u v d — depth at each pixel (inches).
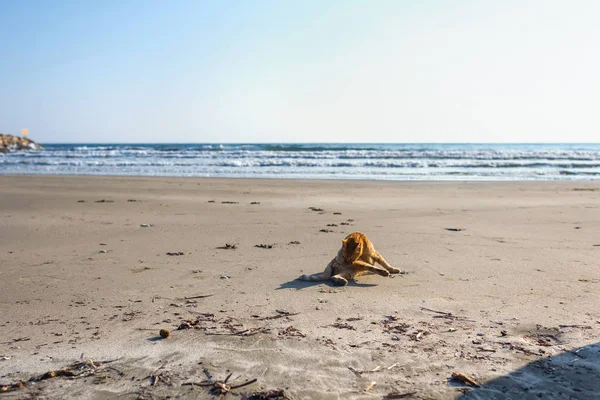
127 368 78.4
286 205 276.8
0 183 407.8
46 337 91.2
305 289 118.0
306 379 74.0
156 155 868.6
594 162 662.5
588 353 81.4
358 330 92.3
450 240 174.4
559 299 108.3
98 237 185.5
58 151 1162.6
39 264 144.9
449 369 77.0
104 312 103.9
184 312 103.0
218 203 285.6
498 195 325.1
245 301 109.3
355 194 331.9
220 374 75.9
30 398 69.9
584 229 196.4
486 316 98.9
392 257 149.0
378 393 70.2
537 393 69.8
